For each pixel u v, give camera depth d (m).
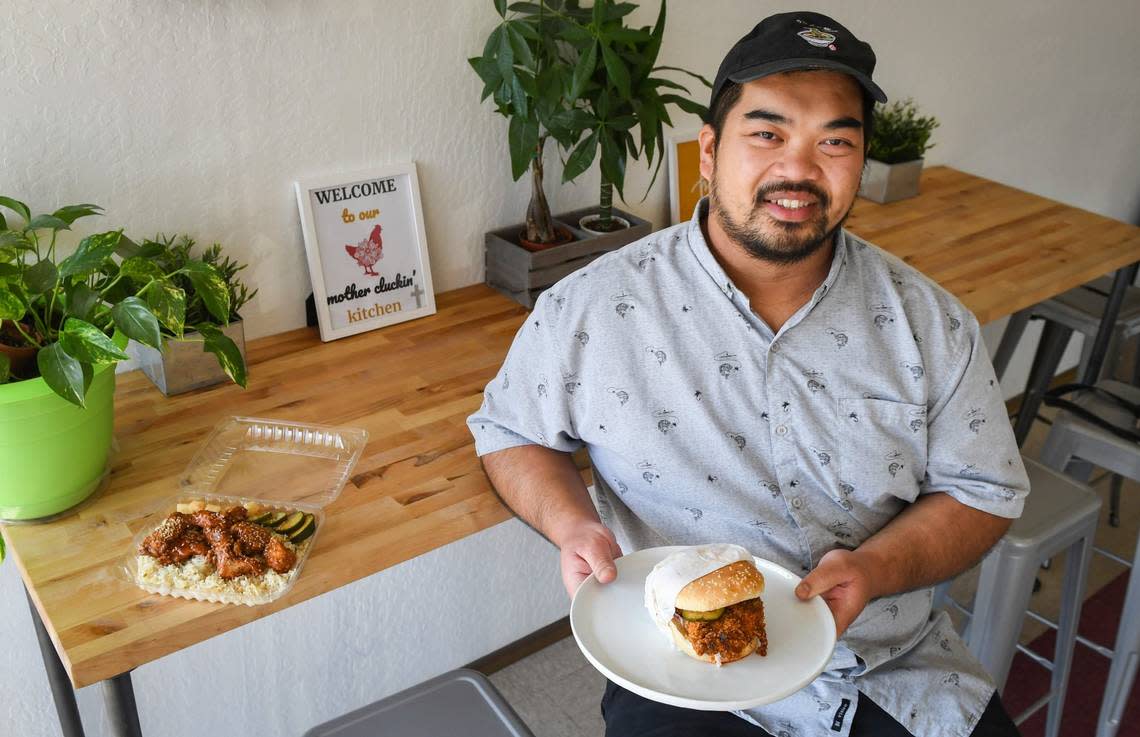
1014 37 2.82
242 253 1.73
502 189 2.00
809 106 1.17
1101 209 3.53
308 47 1.65
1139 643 2.00
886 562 1.24
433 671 2.29
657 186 2.24
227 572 1.20
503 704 1.35
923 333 1.31
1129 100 3.35
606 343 1.30
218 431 1.52
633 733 1.33
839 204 1.21
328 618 2.02
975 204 2.56
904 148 2.51
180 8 1.50
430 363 1.75
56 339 1.28
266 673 1.99
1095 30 3.06
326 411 1.60
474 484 1.44
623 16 1.92
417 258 1.88
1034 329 3.36
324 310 1.79
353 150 1.77
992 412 1.32
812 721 1.33
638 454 1.31
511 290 1.98
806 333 1.28
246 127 1.64
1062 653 1.95
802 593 1.16
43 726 1.79
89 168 1.52
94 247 1.28
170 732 1.92
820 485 1.30
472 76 1.85
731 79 1.20
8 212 1.47
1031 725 2.19
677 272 1.30
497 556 2.25
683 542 1.36
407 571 2.09
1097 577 2.68
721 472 1.31
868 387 1.29
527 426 1.37
